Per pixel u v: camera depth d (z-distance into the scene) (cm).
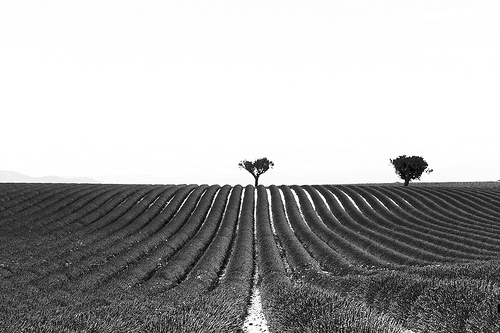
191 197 6606
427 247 3747
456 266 2481
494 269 2308
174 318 1521
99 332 1408
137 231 4450
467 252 3541
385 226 4934
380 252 3694
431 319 1703
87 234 4050
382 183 9806
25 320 1490
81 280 2636
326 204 6438
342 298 1770
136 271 2928
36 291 2286
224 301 1892
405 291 1953
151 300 1952
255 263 3594
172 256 3628
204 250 3953
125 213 5184
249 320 2008
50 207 4903
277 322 1728
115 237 3962
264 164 9725
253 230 4956
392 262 3425
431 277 2227
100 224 4481
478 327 1522
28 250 3306
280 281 2400
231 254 3791
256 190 7894
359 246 4091
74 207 5056
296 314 1641
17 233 3819
